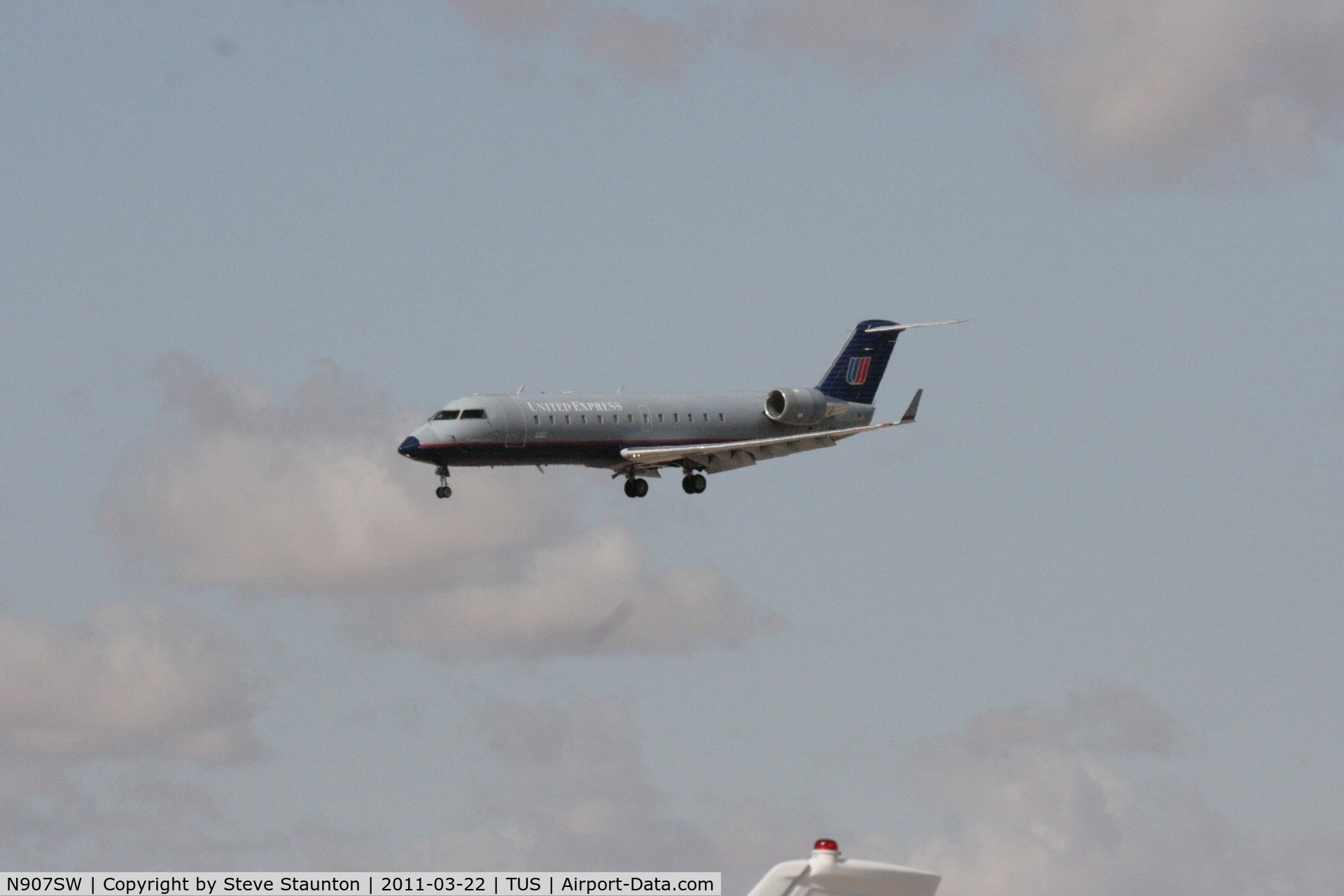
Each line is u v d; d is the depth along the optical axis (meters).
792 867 76.69
